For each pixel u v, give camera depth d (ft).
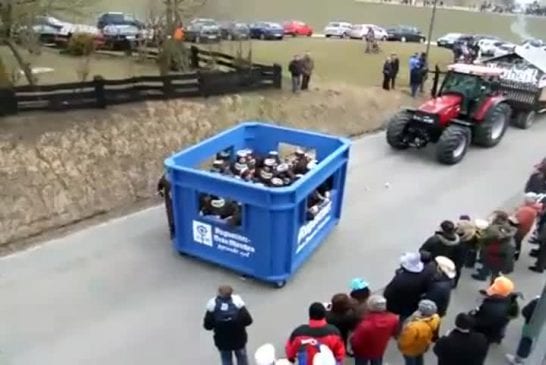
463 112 43.42
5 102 34.55
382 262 28.45
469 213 34.09
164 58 50.88
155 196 35.96
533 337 20.12
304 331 16.48
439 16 165.78
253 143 34.76
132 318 23.44
